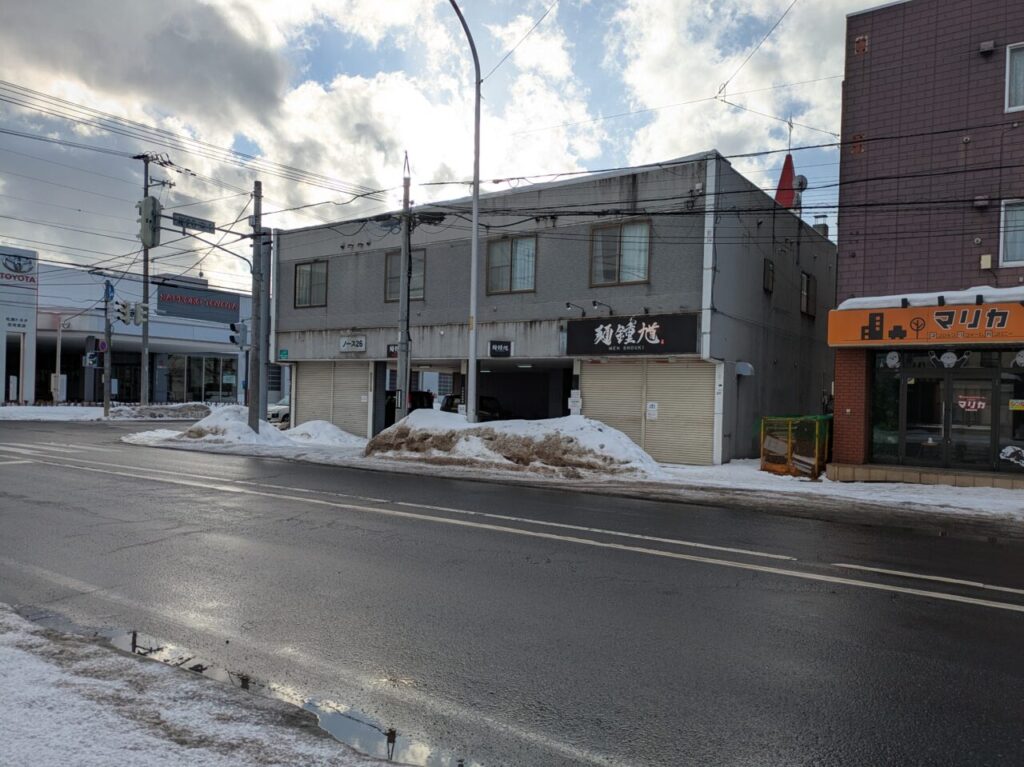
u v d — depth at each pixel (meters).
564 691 4.20
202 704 3.69
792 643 5.05
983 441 14.45
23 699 3.57
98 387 52.19
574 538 8.57
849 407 15.44
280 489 12.31
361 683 4.29
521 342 20.56
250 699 3.82
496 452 16.86
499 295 21.06
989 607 6.01
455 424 18.39
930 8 14.81
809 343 23.97
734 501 12.12
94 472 14.06
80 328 43.03
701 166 17.55
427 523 9.34
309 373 26.75
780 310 21.52
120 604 5.73
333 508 10.38
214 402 53.28
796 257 22.77
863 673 4.52
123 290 47.88
